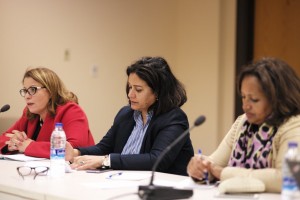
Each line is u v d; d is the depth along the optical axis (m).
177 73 7.16
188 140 3.64
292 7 6.52
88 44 5.88
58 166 3.10
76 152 3.72
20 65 5.21
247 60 6.75
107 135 3.96
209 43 6.86
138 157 3.31
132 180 2.86
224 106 6.88
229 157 3.01
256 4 6.80
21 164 3.50
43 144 3.90
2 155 3.94
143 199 2.30
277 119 2.62
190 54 7.05
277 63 2.61
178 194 2.33
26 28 5.25
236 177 2.53
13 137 4.08
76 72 5.75
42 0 5.38
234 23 6.81
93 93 5.96
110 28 6.13
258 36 6.80
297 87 2.61
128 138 3.77
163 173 3.16
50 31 5.46
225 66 6.88
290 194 2.09
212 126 6.85
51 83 4.27
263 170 2.53
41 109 4.27
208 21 6.85
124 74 6.35
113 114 6.23
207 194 2.45
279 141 2.59
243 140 2.84
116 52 6.23
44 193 2.49
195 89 7.02
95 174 3.09
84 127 4.18
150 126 3.58
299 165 1.96
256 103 2.60
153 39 6.77
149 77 3.53
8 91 5.14
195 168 2.76
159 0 6.84
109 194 2.44
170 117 3.54
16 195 2.66
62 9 5.57
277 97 2.57
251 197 2.36
